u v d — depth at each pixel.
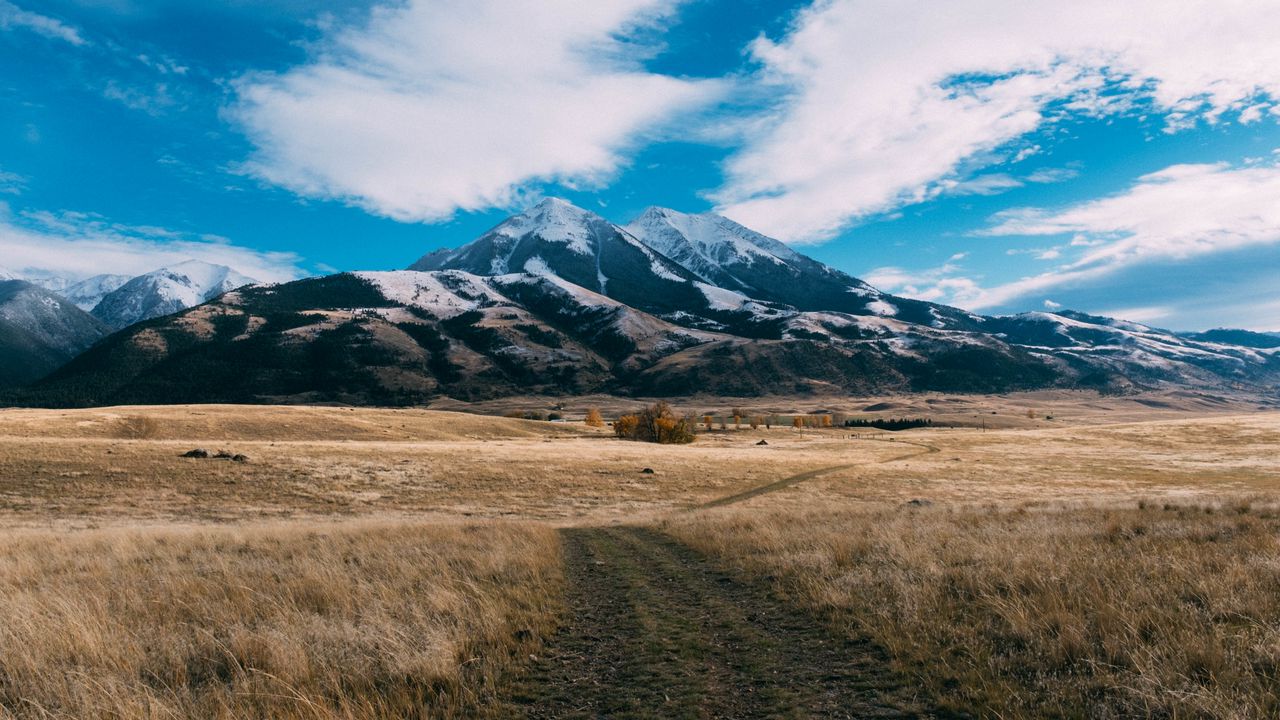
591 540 22.78
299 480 46.91
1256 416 127.62
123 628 9.10
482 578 13.35
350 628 8.73
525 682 7.66
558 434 133.50
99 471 44.56
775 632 9.42
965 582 10.65
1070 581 10.13
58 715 6.22
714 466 64.62
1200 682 6.17
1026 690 6.46
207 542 19.59
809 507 33.00
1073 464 74.38
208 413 101.62
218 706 6.48
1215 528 15.48
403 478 49.94
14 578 13.25
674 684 7.48
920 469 68.31
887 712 6.39
